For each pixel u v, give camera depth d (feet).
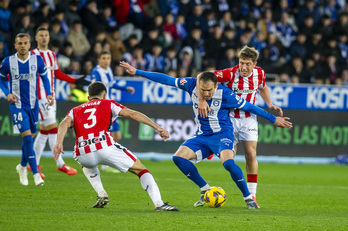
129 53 142.92
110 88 102.78
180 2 164.45
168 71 138.31
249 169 67.51
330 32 171.32
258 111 63.16
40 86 87.92
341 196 82.43
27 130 77.51
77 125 56.54
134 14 153.89
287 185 94.84
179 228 48.55
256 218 55.72
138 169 57.47
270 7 174.29
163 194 76.02
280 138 134.51
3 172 94.32
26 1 137.28
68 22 142.51
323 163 136.98
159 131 55.57
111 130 102.63
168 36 151.53
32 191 72.49
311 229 50.80
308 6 174.60
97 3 153.89
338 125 137.28
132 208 60.39
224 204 67.56
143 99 126.52
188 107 129.39
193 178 64.34
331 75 160.04
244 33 157.99
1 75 77.82
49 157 125.18
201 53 152.56
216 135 63.41
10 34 133.18
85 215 53.42
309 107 135.13
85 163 56.54
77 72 130.00
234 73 66.80
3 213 53.21
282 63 156.25
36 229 46.03
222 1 166.30
